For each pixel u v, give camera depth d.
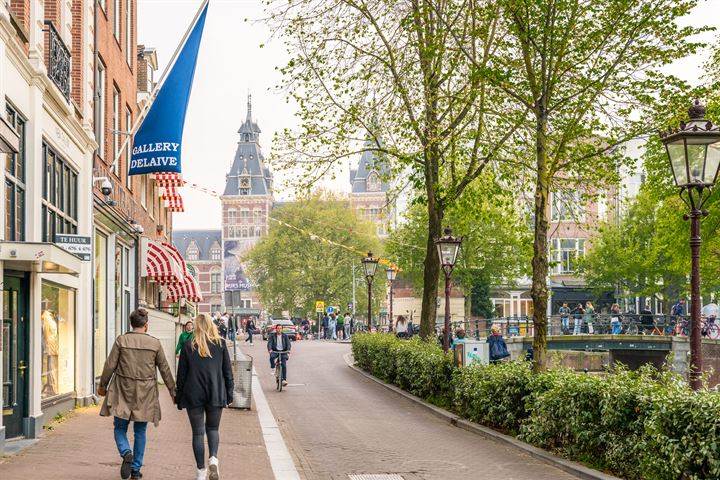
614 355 53.53
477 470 12.35
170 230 46.59
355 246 89.56
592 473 11.66
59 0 17.22
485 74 16.97
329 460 13.20
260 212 160.00
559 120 18.02
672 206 37.69
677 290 59.94
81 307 18.77
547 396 13.77
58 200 17.17
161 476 10.73
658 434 10.45
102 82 23.47
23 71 13.91
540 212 16.53
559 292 74.25
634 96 17.77
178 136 21.03
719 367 43.78
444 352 21.48
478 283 68.50
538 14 16.39
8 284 13.52
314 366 35.72
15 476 10.28
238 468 11.72
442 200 25.75
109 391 10.38
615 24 16.75
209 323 10.42
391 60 22.97
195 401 10.20
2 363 12.76
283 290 89.12
